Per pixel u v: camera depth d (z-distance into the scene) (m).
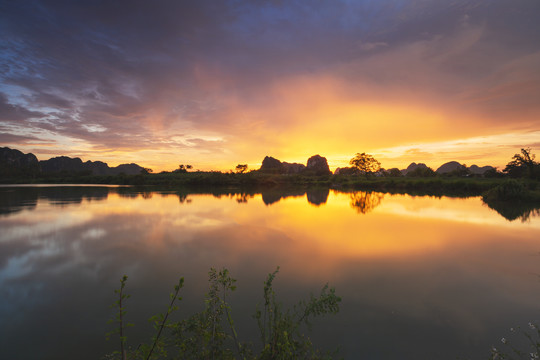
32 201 25.88
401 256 9.70
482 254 9.93
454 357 4.44
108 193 36.66
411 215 18.72
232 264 8.89
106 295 6.70
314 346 4.70
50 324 5.46
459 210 20.94
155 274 8.04
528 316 5.77
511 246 10.95
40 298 6.56
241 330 5.08
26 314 5.84
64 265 8.78
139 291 6.90
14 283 7.43
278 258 9.47
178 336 3.49
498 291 6.95
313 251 10.27
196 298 6.47
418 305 6.21
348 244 11.23
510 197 25.44
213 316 3.60
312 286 7.20
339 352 4.55
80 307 6.12
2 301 6.42
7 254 9.87
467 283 7.42
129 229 13.95
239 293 6.75
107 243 11.36
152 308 6.03
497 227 14.55
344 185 61.38
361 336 5.02
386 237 12.44
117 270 8.36
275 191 46.03
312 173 119.38
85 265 8.80
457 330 5.23
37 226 14.52
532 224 15.27
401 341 4.88
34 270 8.37
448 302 6.36
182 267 8.61
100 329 5.26
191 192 41.69
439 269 8.45
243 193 40.47
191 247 10.78
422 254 9.91
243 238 12.23
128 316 5.70
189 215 18.45
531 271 8.31
